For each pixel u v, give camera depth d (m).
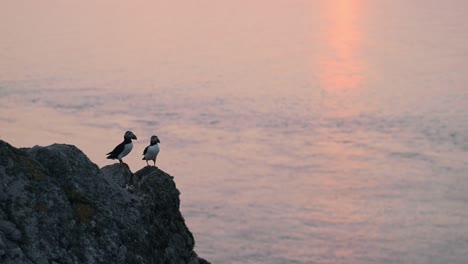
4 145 16.28
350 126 194.38
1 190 15.73
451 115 199.75
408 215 116.19
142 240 17.61
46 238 15.55
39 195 16.05
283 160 160.12
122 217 17.59
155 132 185.12
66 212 16.23
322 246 102.25
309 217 116.88
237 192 133.25
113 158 20.95
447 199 124.81
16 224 15.41
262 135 184.50
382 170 149.00
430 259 95.31
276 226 111.31
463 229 107.31
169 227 20.47
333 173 148.88
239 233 107.38
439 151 161.88
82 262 15.92
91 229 16.67
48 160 17.39
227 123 197.50
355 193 132.12
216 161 158.62
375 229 109.62
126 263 16.78
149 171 21.78
